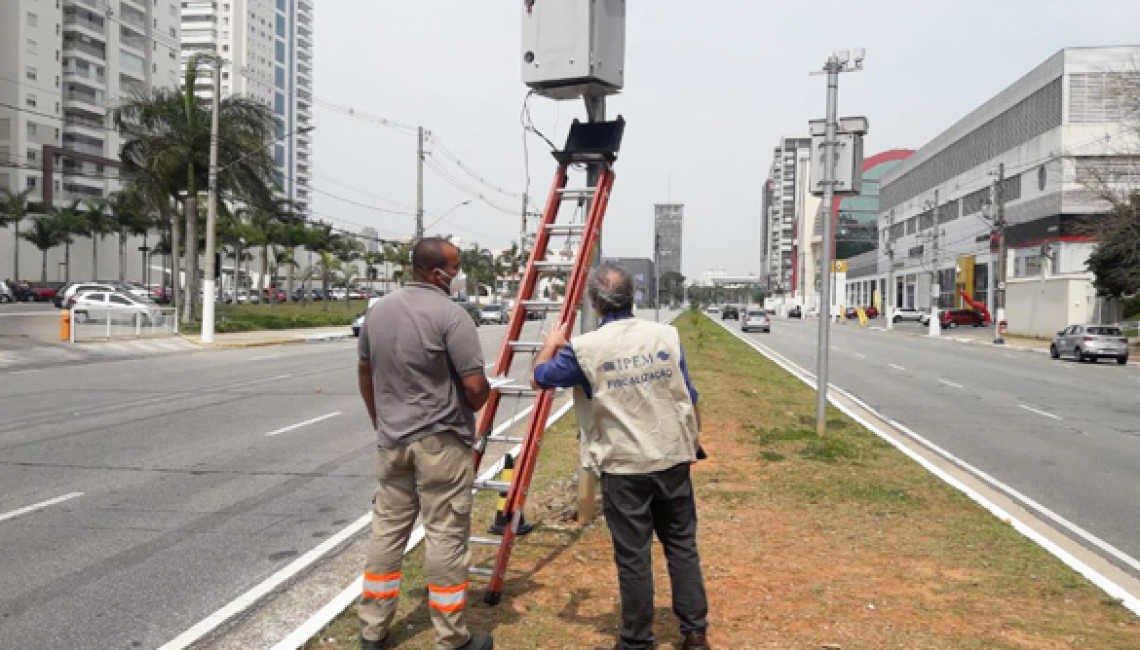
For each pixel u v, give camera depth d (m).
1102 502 8.39
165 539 6.38
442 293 4.13
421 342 3.93
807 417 13.12
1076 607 4.84
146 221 70.50
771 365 24.53
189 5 146.12
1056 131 58.44
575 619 4.52
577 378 3.91
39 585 5.32
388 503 4.12
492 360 24.47
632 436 3.84
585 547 5.87
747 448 9.97
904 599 4.91
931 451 11.36
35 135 82.50
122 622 4.73
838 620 4.55
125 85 94.56
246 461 9.47
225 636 4.55
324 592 5.26
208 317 31.34
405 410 3.97
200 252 62.25
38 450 9.92
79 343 28.55
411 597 4.91
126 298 37.47
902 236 103.00
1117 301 47.22
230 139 35.91
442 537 4.00
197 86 36.78
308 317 47.34
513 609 4.67
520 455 4.83
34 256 85.06
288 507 7.41
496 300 114.81
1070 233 57.06
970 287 75.50
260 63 153.75
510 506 4.74
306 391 16.53
